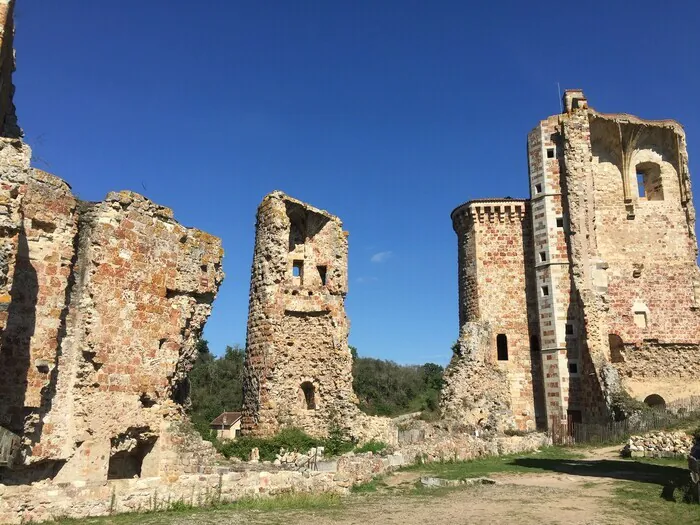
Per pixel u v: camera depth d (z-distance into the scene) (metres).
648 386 35.09
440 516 12.32
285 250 24.89
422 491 16.33
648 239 38.28
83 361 13.49
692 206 38.47
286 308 24.53
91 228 14.21
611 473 19.52
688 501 13.62
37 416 12.43
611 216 38.81
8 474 12.11
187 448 15.59
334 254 26.89
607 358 34.84
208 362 69.19
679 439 23.95
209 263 17.22
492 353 38.16
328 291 25.95
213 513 12.11
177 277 16.12
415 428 30.23
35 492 10.71
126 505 11.93
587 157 38.06
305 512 12.62
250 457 20.27
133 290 14.80
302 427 23.83
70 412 13.18
